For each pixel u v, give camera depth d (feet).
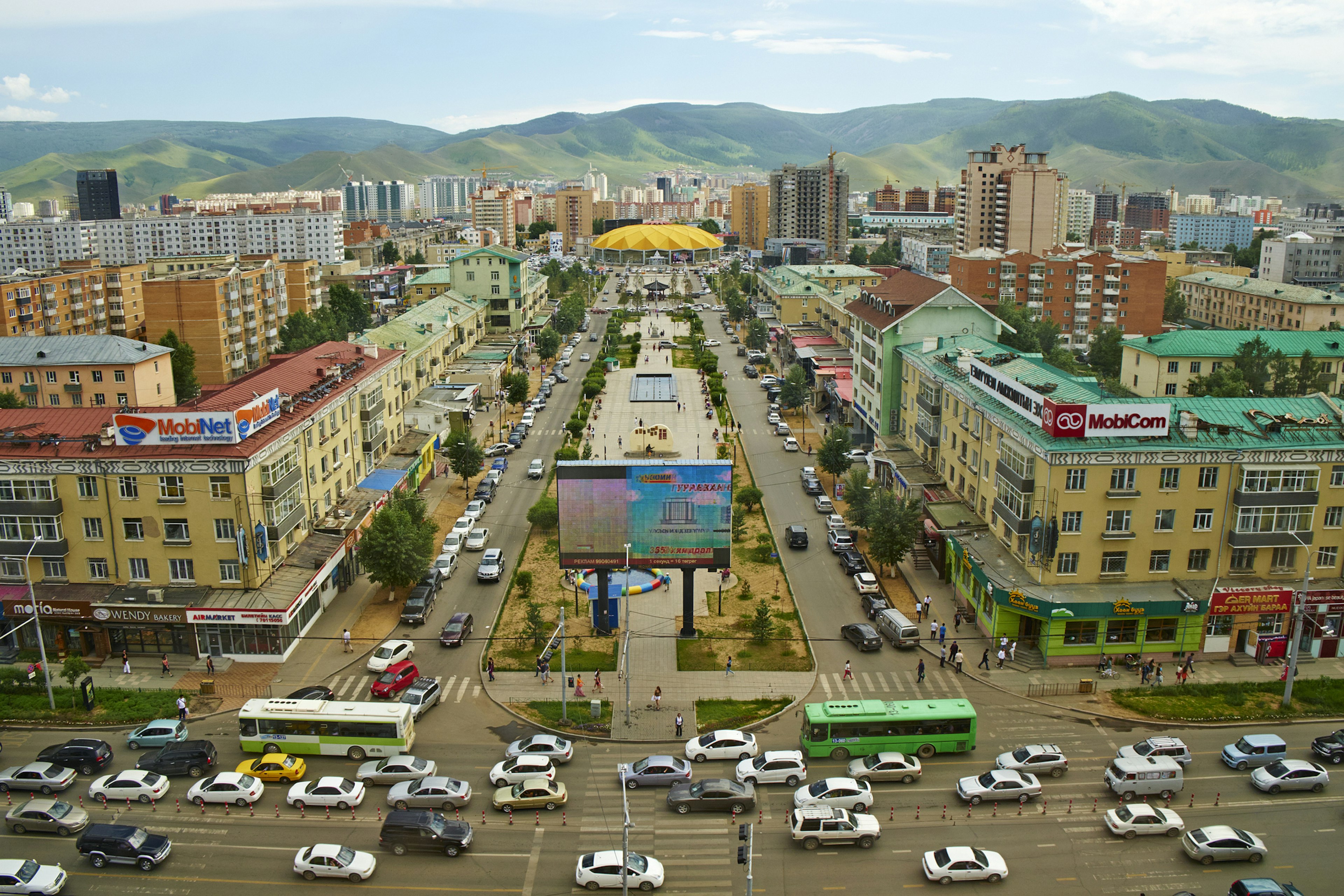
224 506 242.58
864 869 165.68
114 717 215.10
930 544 306.55
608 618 261.24
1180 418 241.14
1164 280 636.48
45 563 247.09
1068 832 175.94
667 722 216.13
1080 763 198.39
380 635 259.39
